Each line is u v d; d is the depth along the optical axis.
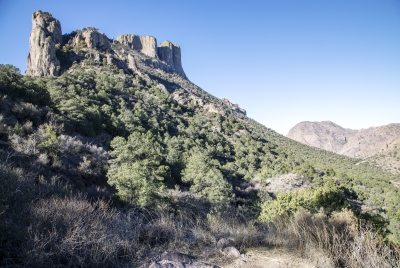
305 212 4.66
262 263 2.88
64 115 27.27
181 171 26.92
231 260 2.97
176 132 48.78
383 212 22.88
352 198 28.28
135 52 131.00
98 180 19.34
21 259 2.54
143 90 66.94
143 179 11.01
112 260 2.78
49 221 3.23
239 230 4.04
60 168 17.03
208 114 74.19
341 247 2.96
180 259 2.75
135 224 3.98
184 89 98.38
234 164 37.84
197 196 17.09
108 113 38.47
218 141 51.31
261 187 30.28
